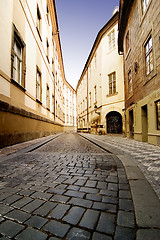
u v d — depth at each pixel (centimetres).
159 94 550
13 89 613
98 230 123
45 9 1286
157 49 569
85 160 368
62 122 2969
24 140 722
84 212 149
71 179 242
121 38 1202
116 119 1483
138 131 815
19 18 688
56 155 428
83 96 2761
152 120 620
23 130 712
